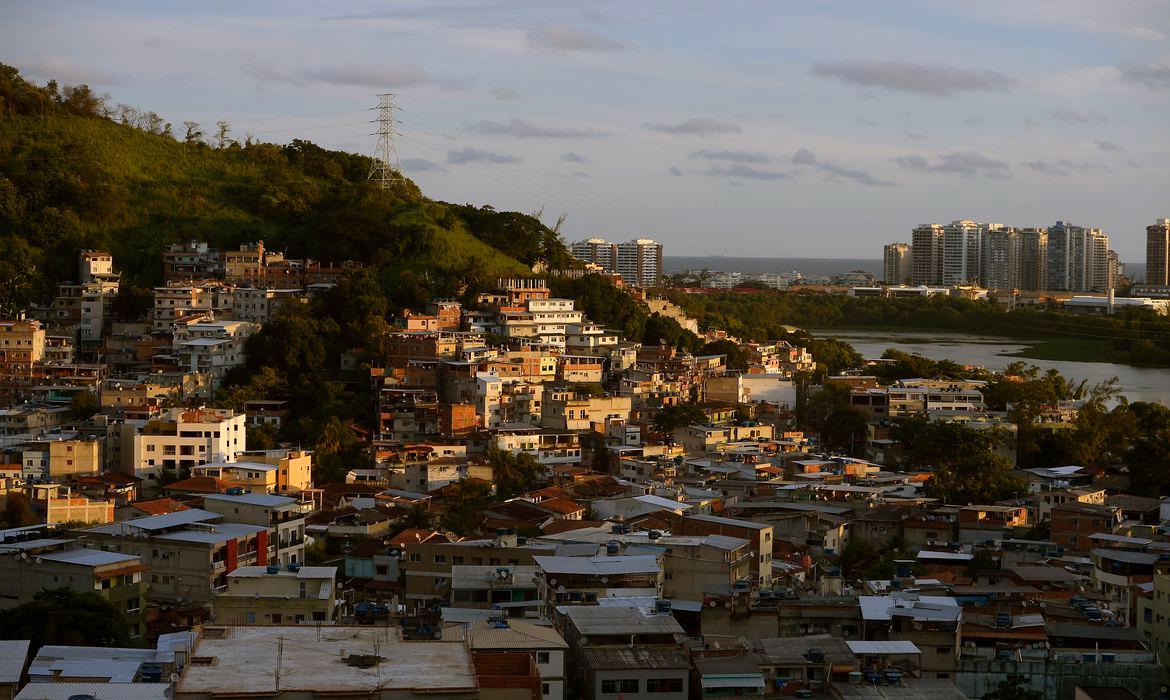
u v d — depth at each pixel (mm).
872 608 142000
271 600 147000
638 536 177750
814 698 124312
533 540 181875
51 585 163625
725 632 144000
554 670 122625
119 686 110875
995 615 144125
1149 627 158500
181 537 178125
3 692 116250
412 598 167125
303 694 92625
